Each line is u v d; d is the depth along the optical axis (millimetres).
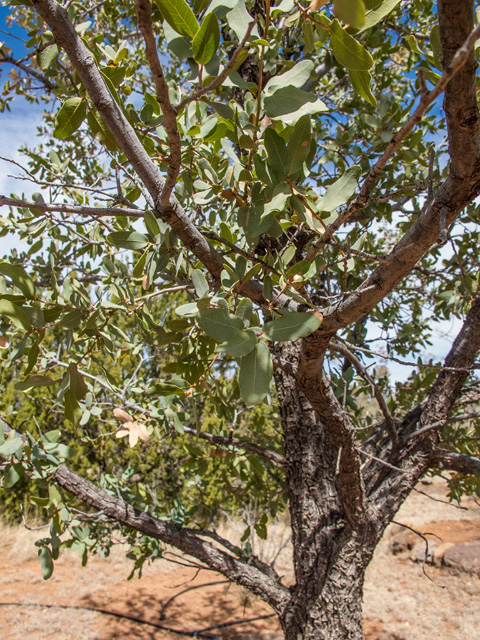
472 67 771
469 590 6883
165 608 6605
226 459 2797
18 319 1125
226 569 2773
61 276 2938
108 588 7172
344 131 2510
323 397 1874
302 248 2479
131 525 2711
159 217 1227
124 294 1313
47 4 959
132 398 3086
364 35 2393
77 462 8117
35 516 9023
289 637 2576
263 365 903
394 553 8703
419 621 6207
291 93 995
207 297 1047
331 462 2713
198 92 816
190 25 810
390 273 1168
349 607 2463
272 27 1686
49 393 7707
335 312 1312
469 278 2359
